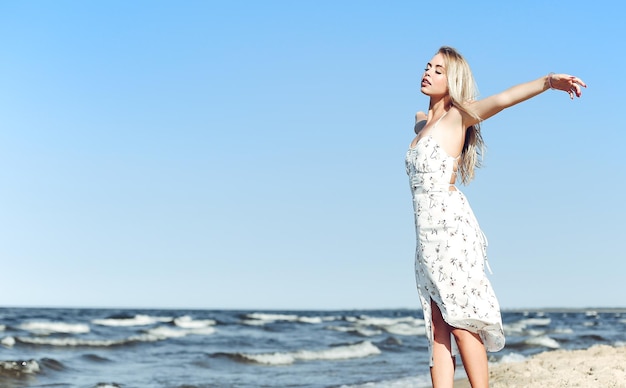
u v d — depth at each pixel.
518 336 26.05
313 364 14.88
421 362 14.92
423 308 3.92
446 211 3.80
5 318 34.25
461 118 3.87
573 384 7.37
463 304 3.76
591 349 12.47
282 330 30.59
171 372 13.34
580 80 3.57
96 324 32.84
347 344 20.94
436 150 3.85
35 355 16.36
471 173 4.03
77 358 15.86
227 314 51.62
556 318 60.88
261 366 14.59
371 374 12.09
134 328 29.20
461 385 8.42
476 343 3.82
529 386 7.39
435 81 3.96
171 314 50.25
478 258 3.84
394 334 28.97
